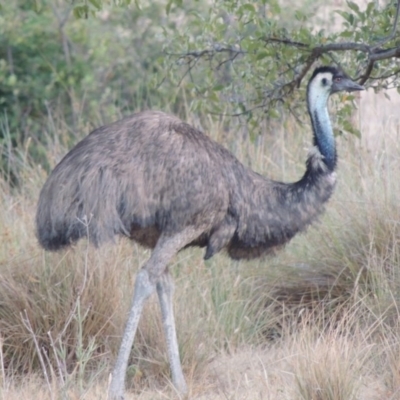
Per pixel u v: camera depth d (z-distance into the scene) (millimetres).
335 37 25062
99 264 25453
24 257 26188
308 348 22266
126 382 23844
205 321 26391
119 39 46469
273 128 34000
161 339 24922
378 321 24812
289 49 24797
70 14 46625
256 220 23281
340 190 29219
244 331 26766
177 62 26094
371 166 29375
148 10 45969
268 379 22859
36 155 40094
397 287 26141
